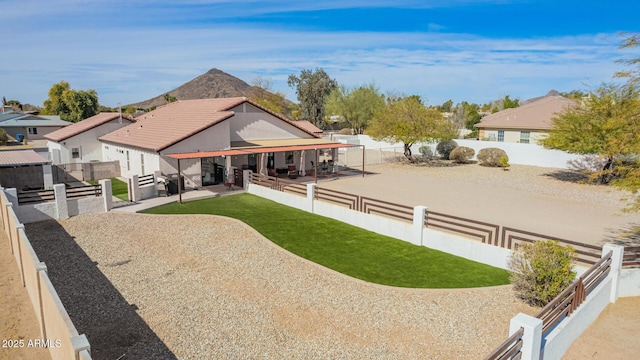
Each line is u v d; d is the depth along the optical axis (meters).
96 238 15.61
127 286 11.34
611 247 10.72
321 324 9.44
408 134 36.38
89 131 32.56
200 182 25.48
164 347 8.38
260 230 16.92
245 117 29.14
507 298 10.86
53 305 6.95
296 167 32.03
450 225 17.62
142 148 24.81
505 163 34.62
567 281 9.93
